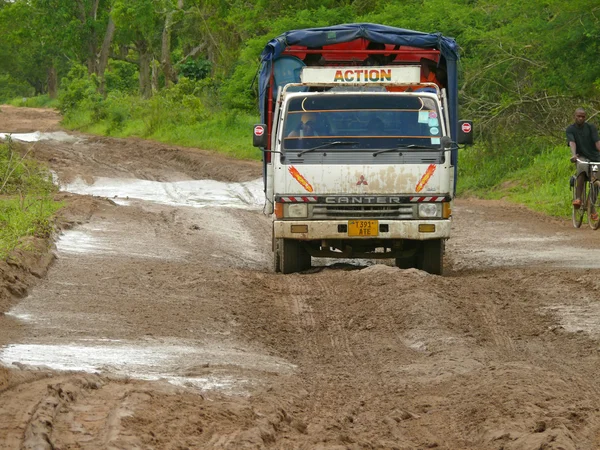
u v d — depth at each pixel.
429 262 33.22
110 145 114.75
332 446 13.68
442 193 32.31
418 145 32.38
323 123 32.59
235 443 13.34
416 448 14.32
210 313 24.94
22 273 27.84
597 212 45.12
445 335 22.92
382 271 30.34
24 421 13.43
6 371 16.08
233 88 119.62
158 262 32.84
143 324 23.08
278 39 36.31
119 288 27.53
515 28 67.19
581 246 39.44
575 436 14.50
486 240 42.72
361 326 24.28
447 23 76.12
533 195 60.09
